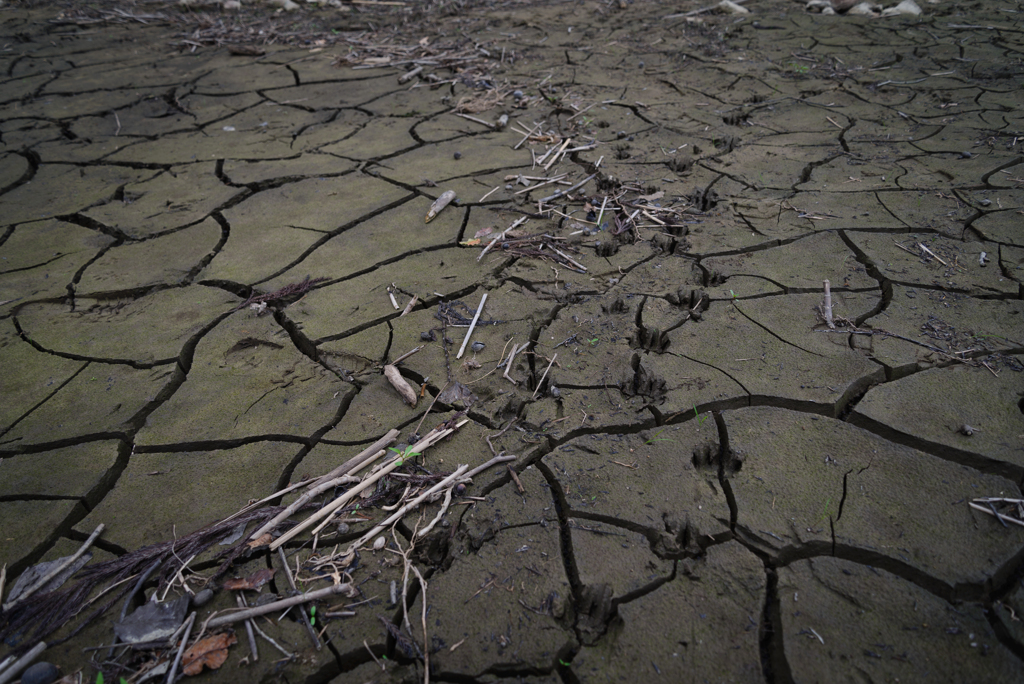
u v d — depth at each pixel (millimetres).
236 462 2020
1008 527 1661
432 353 2426
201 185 3844
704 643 1479
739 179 3582
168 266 3076
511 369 2318
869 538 1656
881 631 1478
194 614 1575
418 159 4055
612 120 4488
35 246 3301
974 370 2152
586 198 3480
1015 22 5840
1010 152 3586
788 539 1669
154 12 7926
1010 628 1470
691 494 1817
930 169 3506
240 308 2764
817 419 2027
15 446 2100
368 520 1801
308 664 1485
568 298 2711
